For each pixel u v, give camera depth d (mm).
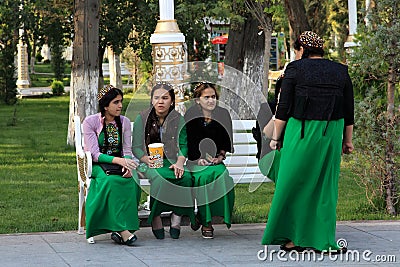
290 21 18484
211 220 8875
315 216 8016
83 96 18578
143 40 29953
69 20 31328
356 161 10555
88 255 8055
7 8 31328
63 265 7613
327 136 7879
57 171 15469
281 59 51250
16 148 19406
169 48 11812
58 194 12797
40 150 18953
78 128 9242
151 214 8773
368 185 10805
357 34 10766
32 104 36625
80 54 18516
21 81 50031
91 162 8578
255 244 8625
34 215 10812
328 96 7879
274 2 19844
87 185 8641
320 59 8070
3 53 35469
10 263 7691
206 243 8680
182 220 9688
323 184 7969
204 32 28562
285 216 8070
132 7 29312
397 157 10633
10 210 11250
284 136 8031
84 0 18312
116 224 8469
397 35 10016
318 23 27078
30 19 31391
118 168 8664
